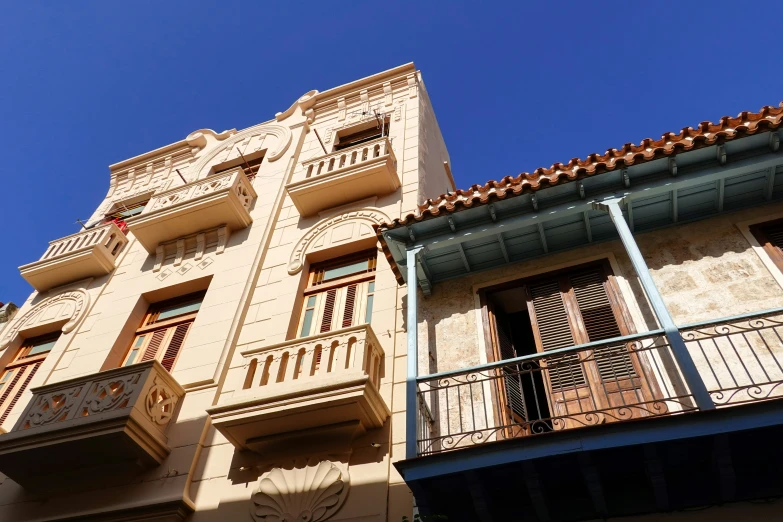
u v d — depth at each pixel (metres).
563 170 7.77
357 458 6.74
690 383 5.04
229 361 8.88
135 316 10.73
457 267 8.12
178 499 6.85
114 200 15.72
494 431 6.17
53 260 12.52
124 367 8.09
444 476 5.21
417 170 11.59
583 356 6.62
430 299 8.07
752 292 6.45
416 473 5.27
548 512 5.18
